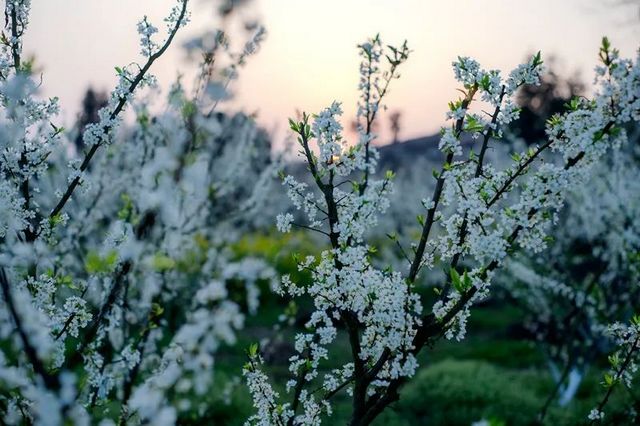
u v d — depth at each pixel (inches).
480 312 764.6
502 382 404.2
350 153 121.1
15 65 130.4
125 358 149.3
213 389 325.4
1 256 103.4
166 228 187.6
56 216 130.4
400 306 110.9
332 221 121.6
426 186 837.8
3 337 77.5
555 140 116.1
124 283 147.6
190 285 226.5
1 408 107.3
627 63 106.8
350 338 117.6
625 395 292.2
